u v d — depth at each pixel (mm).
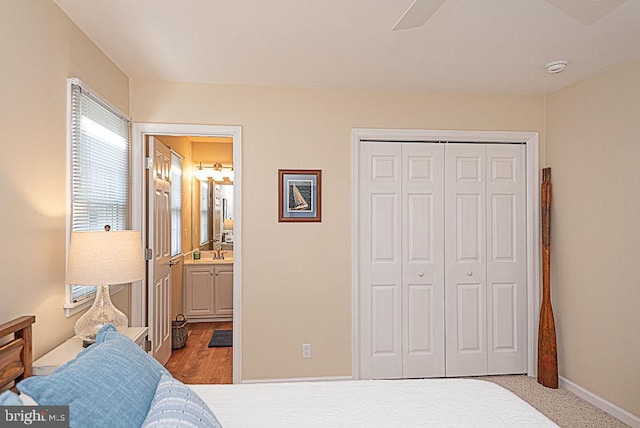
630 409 3082
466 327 4012
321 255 3807
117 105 3289
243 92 3725
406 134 3895
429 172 3996
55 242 2275
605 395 3307
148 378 1436
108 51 2977
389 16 2451
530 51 2971
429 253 3992
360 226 3906
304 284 3785
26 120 2002
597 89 3412
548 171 3914
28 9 2018
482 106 3984
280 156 3764
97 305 2342
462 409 1810
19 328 1787
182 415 1238
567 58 3088
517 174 4090
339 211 3832
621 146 3182
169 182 4441
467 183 4031
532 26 2582
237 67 3301
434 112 3936
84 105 2594
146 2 2293
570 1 1788
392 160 3963
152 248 3709
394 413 1770
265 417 1728
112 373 1329
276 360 3750
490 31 2650
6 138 1846
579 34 2689
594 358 3422
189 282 5969
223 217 6590
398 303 3947
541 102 4047
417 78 3551
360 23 2541
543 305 3812
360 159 3918
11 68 1877
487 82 3650
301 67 3299
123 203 3363
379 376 3918
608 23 2535
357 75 3475
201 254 6547
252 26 2586
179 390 1389
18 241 1939
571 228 3693
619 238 3189
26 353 1861
